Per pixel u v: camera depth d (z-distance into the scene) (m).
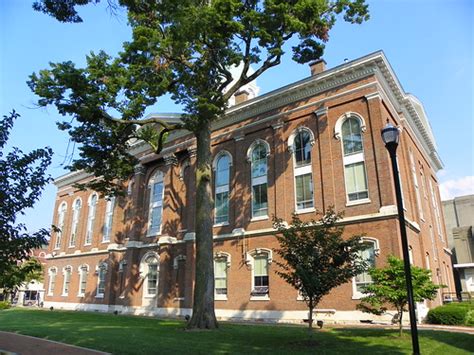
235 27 16.45
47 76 17.12
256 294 23.34
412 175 26.08
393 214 19.44
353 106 22.53
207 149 19.62
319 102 23.94
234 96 33.25
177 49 17.08
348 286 19.78
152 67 17.64
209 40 17.42
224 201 27.47
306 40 19.39
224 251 25.77
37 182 8.62
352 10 18.67
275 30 17.64
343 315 19.48
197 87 18.22
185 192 30.33
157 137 23.34
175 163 31.56
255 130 26.80
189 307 26.06
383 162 20.55
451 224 47.44
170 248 29.52
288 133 24.94
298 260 12.32
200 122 17.97
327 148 22.84
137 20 18.36
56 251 43.88
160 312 28.02
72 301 38.56
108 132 20.23
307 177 23.45
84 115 17.64
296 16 17.58
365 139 21.59
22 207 8.39
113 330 16.23
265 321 22.19
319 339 12.95
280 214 23.80
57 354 10.76
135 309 30.16
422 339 12.70
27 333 15.88
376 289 12.97
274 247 23.27
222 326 17.83
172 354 10.23
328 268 12.18
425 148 33.69
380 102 21.69
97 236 38.25
